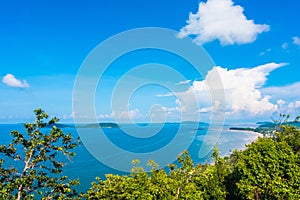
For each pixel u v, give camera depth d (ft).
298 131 134.31
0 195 67.05
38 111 73.72
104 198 80.53
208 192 113.09
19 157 73.10
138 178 86.38
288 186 95.61
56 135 73.31
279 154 100.01
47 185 74.02
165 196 88.43
